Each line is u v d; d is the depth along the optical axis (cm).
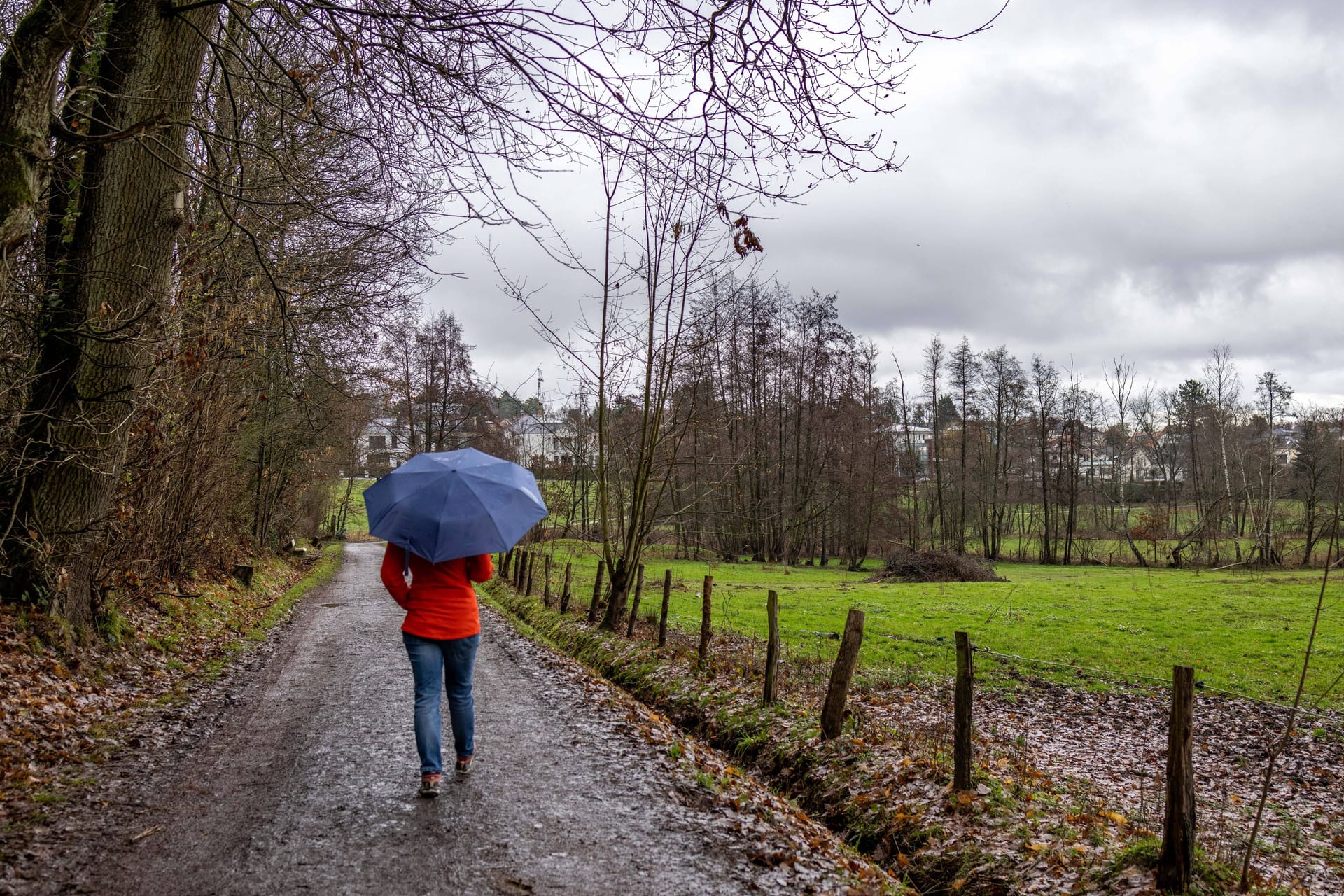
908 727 964
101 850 438
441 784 575
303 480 3462
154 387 981
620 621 1518
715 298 1463
